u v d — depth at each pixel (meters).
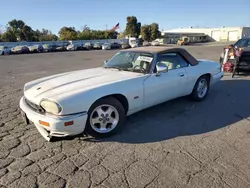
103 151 2.85
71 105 2.75
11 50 32.47
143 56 3.96
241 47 8.11
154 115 4.09
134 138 3.20
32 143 3.07
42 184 2.22
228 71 8.29
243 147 2.90
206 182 2.23
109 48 43.19
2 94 5.89
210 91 5.82
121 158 2.68
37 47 35.78
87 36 67.62
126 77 3.46
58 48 38.44
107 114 3.19
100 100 3.05
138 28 74.00
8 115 4.18
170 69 4.08
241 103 4.79
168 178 2.30
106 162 2.60
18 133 3.38
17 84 7.40
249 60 7.58
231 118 3.94
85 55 25.14
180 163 2.56
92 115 3.04
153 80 3.65
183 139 3.15
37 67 13.07
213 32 82.25
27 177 2.33
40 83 3.47
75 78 3.51
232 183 2.21
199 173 2.37
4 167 2.51
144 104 3.62
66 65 14.10
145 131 3.42
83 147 2.96
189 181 2.25
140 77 3.51
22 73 10.38
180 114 4.14
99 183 2.24
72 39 64.56
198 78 4.62
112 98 3.18
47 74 9.99
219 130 3.44
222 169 2.43
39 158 2.69
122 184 2.21
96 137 3.17
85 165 2.54
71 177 2.33
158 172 2.40
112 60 4.47
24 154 2.79
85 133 3.28
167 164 2.54
